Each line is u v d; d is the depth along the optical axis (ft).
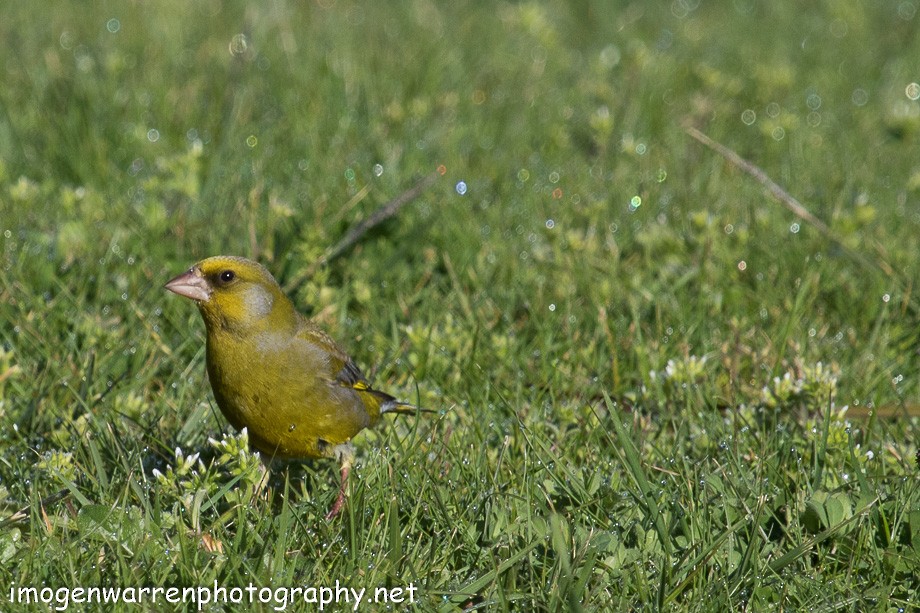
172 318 36.11
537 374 35.06
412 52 60.18
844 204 46.01
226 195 43.75
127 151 48.88
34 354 34.19
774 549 25.99
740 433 30.63
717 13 73.87
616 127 54.65
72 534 25.48
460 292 37.76
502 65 61.46
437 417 30.96
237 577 23.66
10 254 38.27
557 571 24.40
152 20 62.95
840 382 34.50
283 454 29.27
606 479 28.19
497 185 48.11
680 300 38.73
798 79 61.46
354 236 39.78
